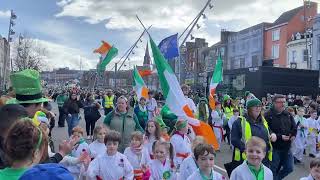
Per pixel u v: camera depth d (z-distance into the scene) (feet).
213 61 196.65
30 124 8.44
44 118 16.69
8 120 10.05
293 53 192.44
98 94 95.96
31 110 13.58
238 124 23.97
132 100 51.62
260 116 24.34
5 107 10.44
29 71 13.78
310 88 94.32
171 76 25.90
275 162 25.55
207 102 49.62
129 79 153.07
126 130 28.07
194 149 17.60
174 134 25.38
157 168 22.52
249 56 215.92
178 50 51.80
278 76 90.58
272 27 205.67
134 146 23.38
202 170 17.42
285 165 26.20
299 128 43.29
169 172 22.61
